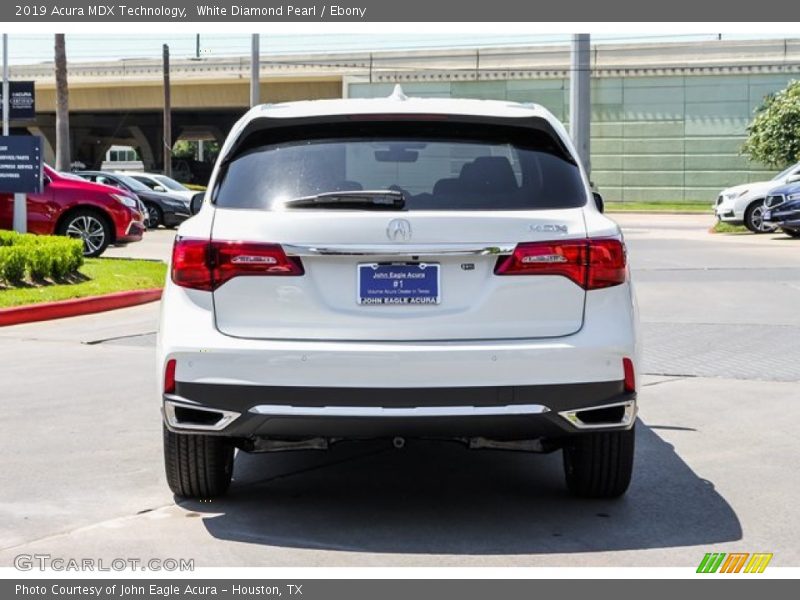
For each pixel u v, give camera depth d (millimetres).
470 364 4828
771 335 11188
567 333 4934
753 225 27594
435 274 4895
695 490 5852
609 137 59031
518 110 5375
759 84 56562
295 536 5066
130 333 11789
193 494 5605
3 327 12336
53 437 6969
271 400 4867
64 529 5148
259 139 5352
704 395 8375
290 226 4914
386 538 5047
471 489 5902
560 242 4926
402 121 5309
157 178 32062
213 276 4961
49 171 18688
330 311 4891
